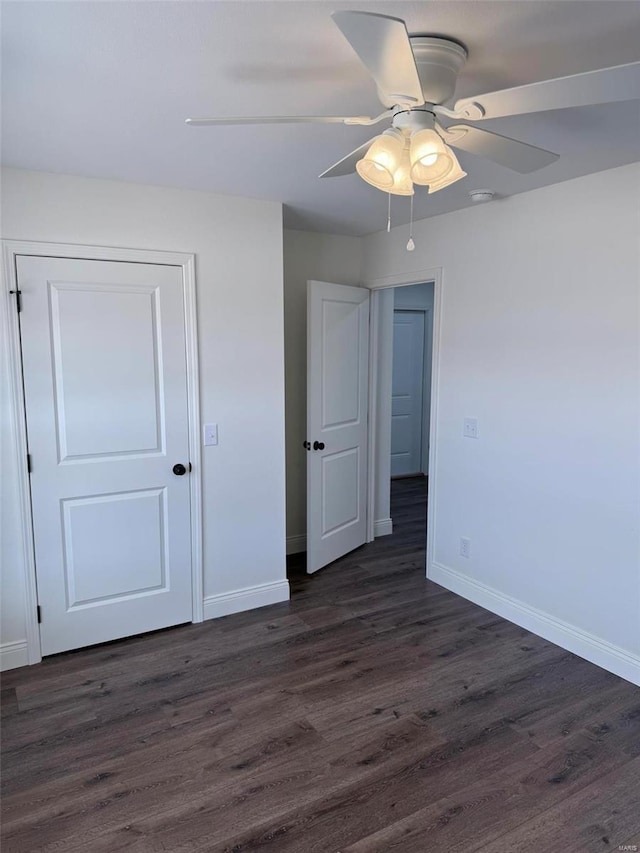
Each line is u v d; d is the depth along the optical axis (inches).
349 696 102.3
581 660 113.6
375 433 182.9
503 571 131.3
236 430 131.2
